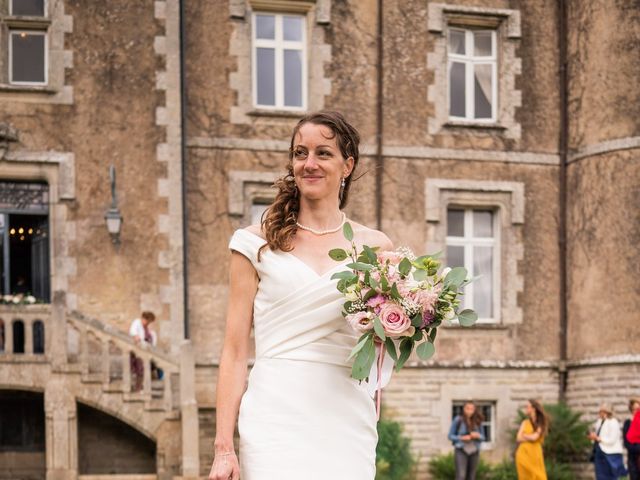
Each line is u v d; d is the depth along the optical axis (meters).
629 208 17.56
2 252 16.36
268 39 17.81
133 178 16.47
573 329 18.19
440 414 17.52
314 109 17.62
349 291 3.44
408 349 3.54
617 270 17.56
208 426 16.19
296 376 3.46
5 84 16.22
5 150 16.14
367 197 17.72
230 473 3.44
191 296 16.77
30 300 15.85
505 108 18.44
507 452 17.67
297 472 3.40
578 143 18.31
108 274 16.23
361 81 17.91
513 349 18.12
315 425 3.43
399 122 17.98
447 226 18.42
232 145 17.19
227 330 3.58
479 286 18.41
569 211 18.41
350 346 3.53
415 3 18.20
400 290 3.45
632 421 14.73
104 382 14.88
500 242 18.31
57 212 16.22
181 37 16.78
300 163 3.56
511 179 18.34
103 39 16.58
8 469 16.06
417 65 18.14
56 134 16.34
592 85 18.09
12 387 14.70
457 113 18.66
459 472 14.85
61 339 14.85
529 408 14.01
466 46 18.77
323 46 17.77
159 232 16.44
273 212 3.58
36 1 16.72
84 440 15.98
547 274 18.39
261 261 3.54
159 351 15.11
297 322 3.48
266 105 17.72
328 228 3.63
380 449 16.08
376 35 18.02
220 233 17.00
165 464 14.85
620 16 17.89
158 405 14.94
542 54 18.64
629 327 17.39
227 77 17.30
